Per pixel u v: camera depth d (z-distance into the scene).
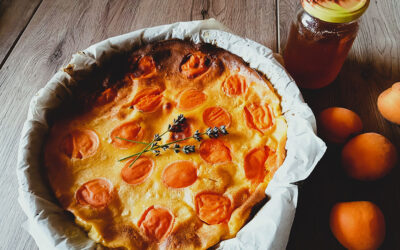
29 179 0.43
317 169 0.47
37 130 0.46
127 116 0.48
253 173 0.44
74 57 0.49
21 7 0.59
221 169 0.44
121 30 0.57
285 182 0.41
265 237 0.39
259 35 0.56
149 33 0.51
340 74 0.53
